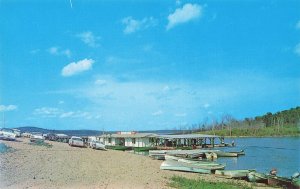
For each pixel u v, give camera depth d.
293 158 77.44
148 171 42.19
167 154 65.31
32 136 98.12
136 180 33.31
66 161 47.16
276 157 80.06
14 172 34.91
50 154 55.62
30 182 30.14
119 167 44.44
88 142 87.62
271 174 42.81
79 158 52.56
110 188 28.91
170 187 30.34
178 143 99.88
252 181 39.75
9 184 29.06
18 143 77.88
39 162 44.03
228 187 32.84
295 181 37.91
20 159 45.78
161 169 45.75
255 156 82.00
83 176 34.41
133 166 47.12
